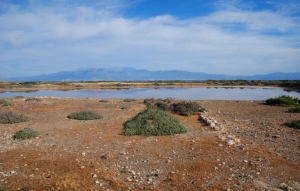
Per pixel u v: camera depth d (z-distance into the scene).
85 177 7.08
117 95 47.03
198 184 6.63
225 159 8.45
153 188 6.48
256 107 23.06
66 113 19.27
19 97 33.06
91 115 17.09
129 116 17.89
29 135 11.65
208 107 23.80
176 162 8.31
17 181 6.79
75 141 11.06
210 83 85.00
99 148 9.98
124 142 10.84
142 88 70.94
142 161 8.48
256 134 11.94
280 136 11.43
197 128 13.53
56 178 6.93
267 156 8.66
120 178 7.14
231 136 11.34
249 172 7.35
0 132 12.65
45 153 9.32
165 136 11.88
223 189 6.32
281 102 24.58
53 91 61.91
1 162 8.30
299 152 9.07
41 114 18.66
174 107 19.97
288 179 6.87
